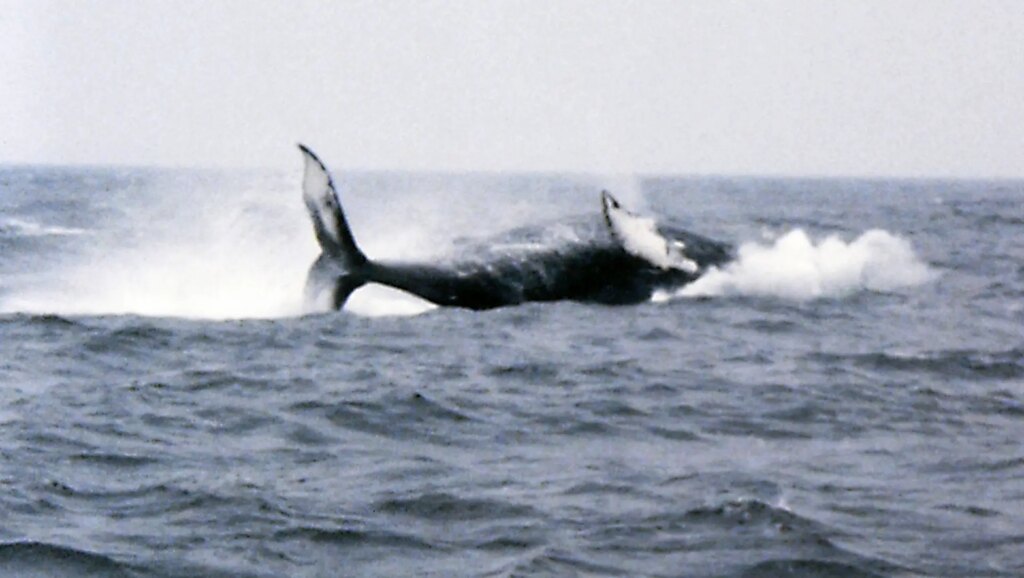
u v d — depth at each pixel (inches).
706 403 2642.7
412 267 3668.8
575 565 1590.8
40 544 1660.9
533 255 3875.5
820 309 4008.4
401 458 2172.7
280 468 2097.7
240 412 2524.6
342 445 2272.4
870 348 3353.8
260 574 1574.8
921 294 4562.0
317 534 1724.9
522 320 3602.4
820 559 1598.2
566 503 1870.1
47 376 2881.4
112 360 3073.3
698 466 2111.2
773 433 2385.6
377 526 1763.0
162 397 2672.2
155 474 2046.0
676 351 3265.3
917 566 1582.2
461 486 1966.0
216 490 1936.5
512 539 1702.8
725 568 1577.3
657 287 3954.2
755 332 3563.0
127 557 1626.5
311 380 2839.6
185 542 1689.2
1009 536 1708.9
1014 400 2704.2
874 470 2087.8
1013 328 3816.4
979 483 2001.7
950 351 3302.2
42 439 2269.9
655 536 1704.0
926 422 2484.0
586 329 3516.2
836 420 2495.1
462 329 3501.5
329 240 3592.5
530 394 2723.9
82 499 1893.5
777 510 1785.2
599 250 3924.7
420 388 2753.4
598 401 2647.6
